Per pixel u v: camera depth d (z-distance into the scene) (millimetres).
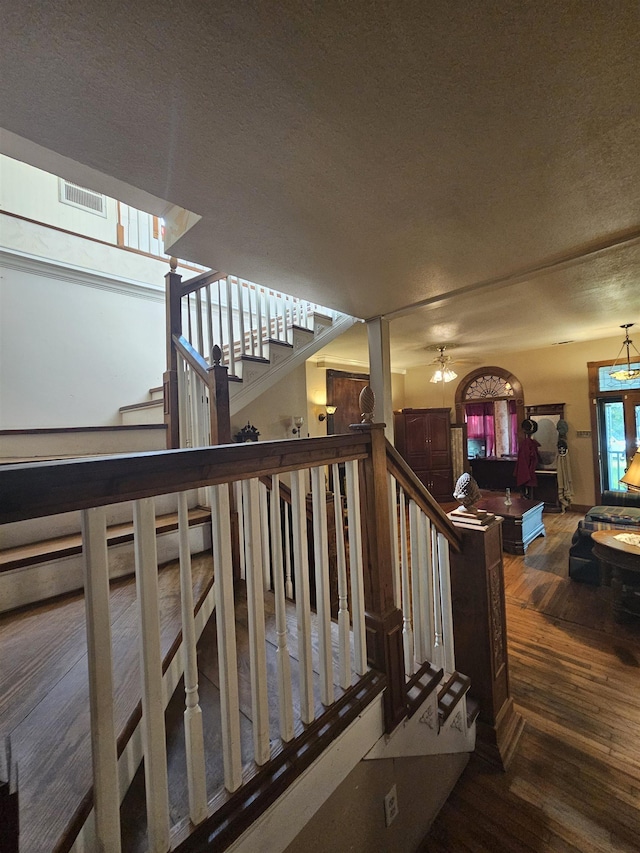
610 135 1250
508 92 1074
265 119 1147
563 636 2867
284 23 864
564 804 1640
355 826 1137
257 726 862
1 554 1493
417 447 7129
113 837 604
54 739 810
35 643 1192
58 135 1195
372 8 839
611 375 5574
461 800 1678
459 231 1878
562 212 1726
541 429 6555
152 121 1143
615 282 3021
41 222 3070
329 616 1075
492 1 831
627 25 887
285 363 3150
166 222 2002
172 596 1498
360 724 1143
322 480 1064
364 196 1563
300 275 2400
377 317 3381
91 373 3295
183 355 2379
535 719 2096
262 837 830
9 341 2889
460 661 1995
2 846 389
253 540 847
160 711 676
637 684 2332
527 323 4512
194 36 884
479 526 1909
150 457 646
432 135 1235
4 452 2080
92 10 816
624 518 3910
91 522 575
